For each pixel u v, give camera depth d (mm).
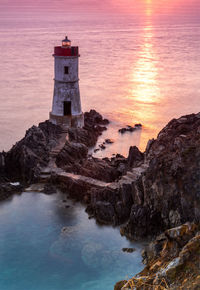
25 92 85688
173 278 17141
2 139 56719
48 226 28859
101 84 93188
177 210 25141
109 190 30438
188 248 18031
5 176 37562
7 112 70375
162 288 16828
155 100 78812
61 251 25938
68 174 35312
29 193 34031
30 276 23703
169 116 67750
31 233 27984
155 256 22188
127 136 55969
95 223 29172
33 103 76750
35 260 25156
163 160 27500
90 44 177125
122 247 26125
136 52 152125
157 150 34469
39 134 42625
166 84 94438
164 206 26094
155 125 62094
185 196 24906
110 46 170500
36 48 161500
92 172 36281
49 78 100688
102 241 26906
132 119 65188
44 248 26312
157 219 26766
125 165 37969
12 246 26516
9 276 23797
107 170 36750
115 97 80875
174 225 25312
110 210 29203
